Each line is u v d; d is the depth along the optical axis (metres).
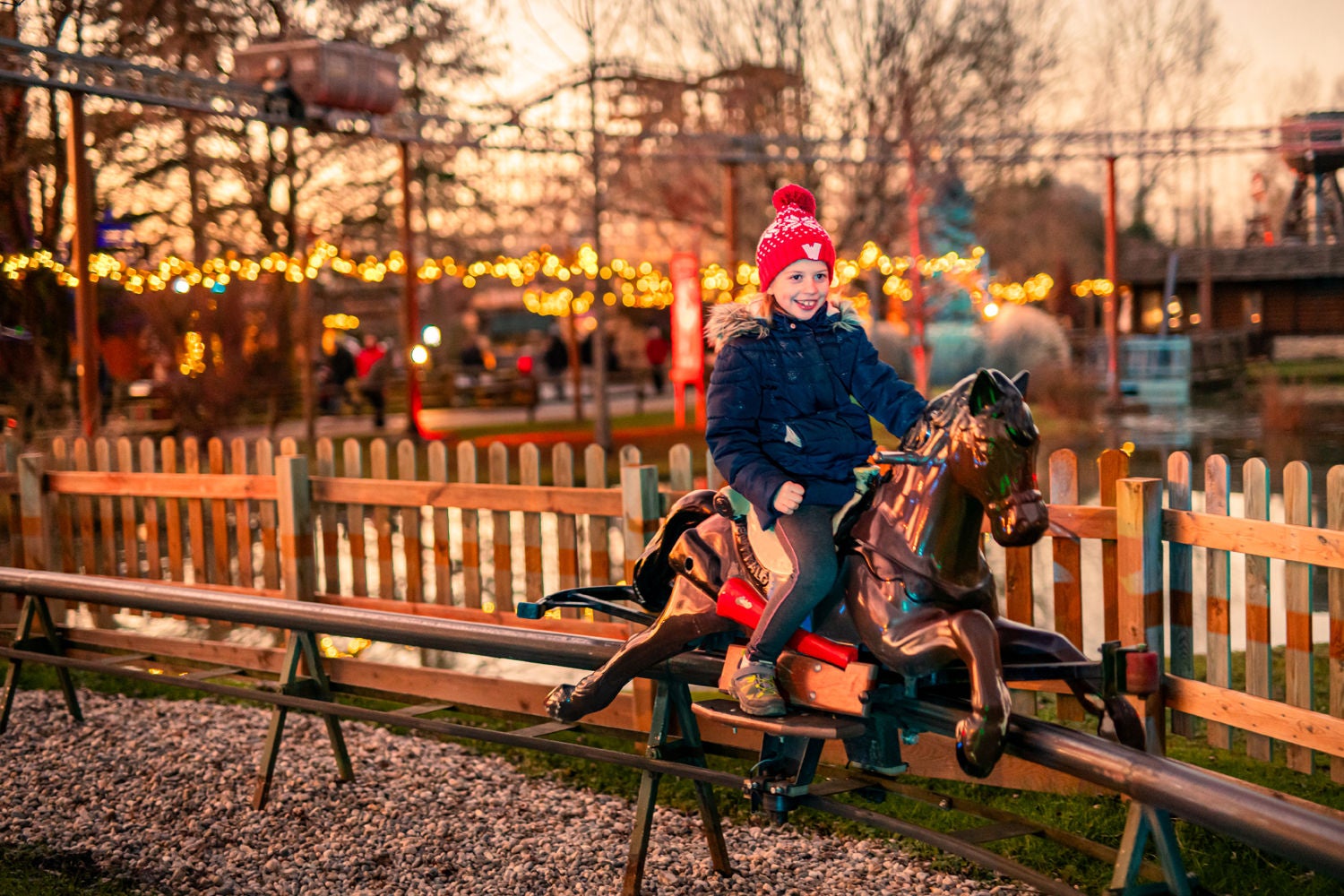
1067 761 3.22
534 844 4.93
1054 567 5.41
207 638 8.29
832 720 3.53
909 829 3.69
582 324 37.59
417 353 21.58
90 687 7.46
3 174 16.19
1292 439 18.56
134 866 4.83
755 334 3.65
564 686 4.37
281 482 7.18
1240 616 8.34
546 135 20.62
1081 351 30.23
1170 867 3.25
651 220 29.27
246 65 16.22
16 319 16.50
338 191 26.42
